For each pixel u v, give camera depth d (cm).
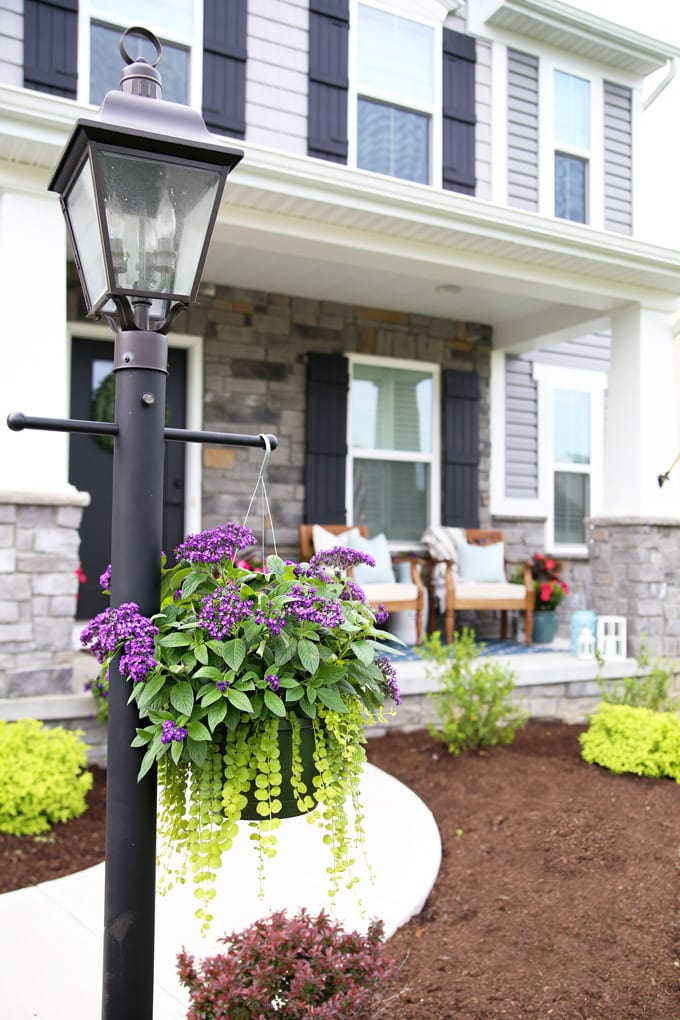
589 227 518
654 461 582
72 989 217
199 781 149
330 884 286
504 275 530
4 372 384
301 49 523
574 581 779
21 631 382
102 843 325
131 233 149
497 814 364
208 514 619
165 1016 206
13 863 303
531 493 762
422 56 576
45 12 438
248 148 416
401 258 500
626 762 414
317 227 471
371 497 694
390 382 702
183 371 632
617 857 321
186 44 486
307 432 650
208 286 619
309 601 151
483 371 736
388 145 563
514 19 599
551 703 539
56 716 386
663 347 591
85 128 140
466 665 456
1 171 384
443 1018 211
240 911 265
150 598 151
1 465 383
